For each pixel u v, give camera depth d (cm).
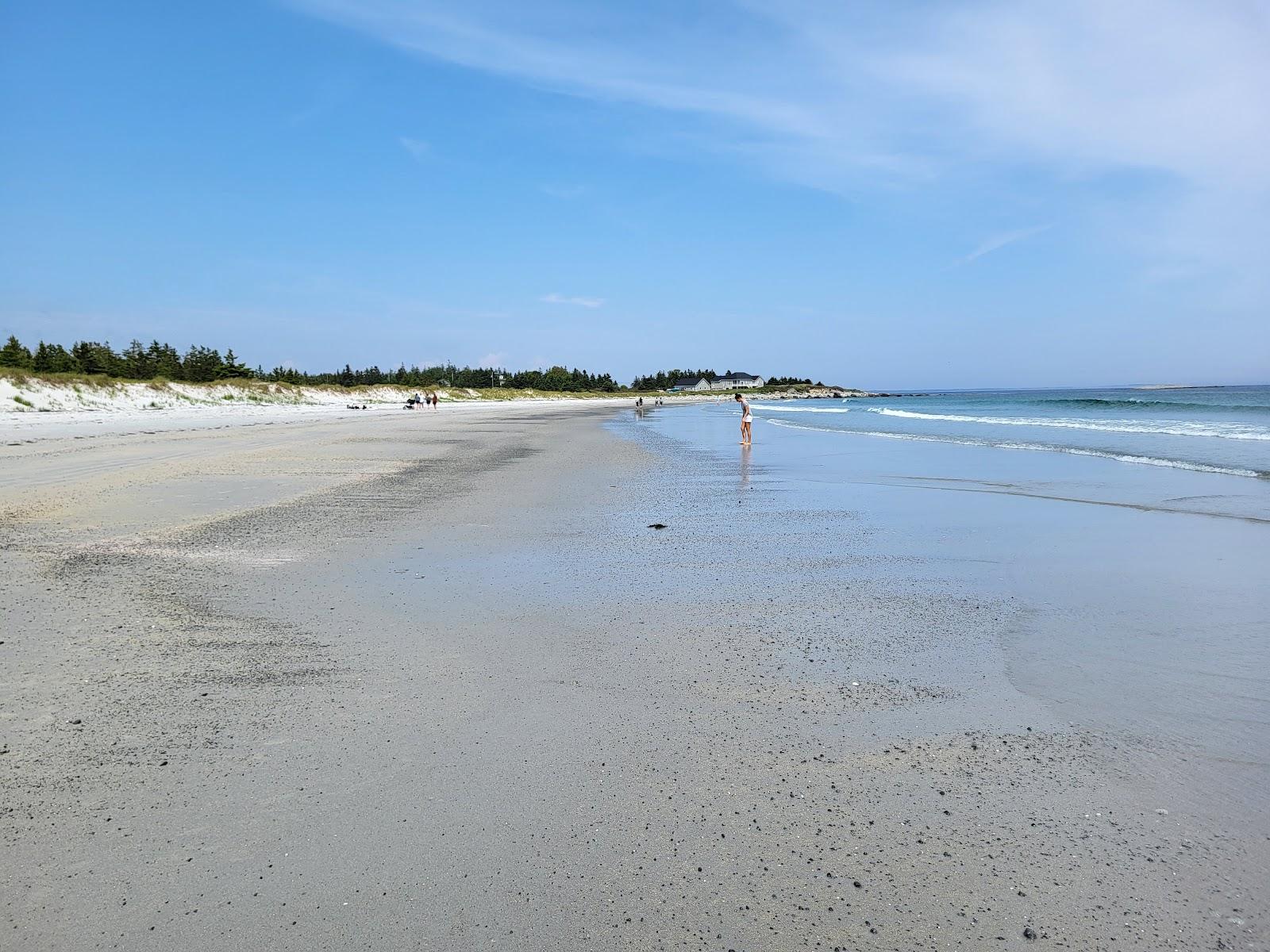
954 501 1270
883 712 457
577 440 2920
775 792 367
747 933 273
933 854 319
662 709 462
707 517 1155
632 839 329
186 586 746
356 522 1105
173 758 399
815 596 719
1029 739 420
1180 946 266
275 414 5306
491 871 307
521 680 509
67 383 4956
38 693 484
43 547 920
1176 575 780
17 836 330
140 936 271
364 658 549
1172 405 5428
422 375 13575
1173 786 369
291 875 305
